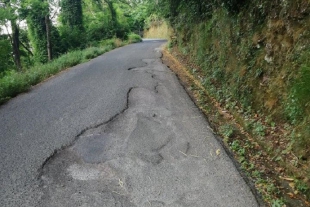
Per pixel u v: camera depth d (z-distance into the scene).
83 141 3.74
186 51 10.91
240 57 5.39
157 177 2.97
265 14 4.73
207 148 3.63
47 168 3.10
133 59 11.32
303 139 3.16
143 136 3.90
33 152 3.43
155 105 5.21
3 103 5.36
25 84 6.44
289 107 3.61
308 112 3.23
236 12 5.86
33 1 16.84
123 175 2.99
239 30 5.64
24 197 2.63
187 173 3.06
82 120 4.43
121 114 4.71
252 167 3.26
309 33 3.55
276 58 4.19
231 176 3.03
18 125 4.24
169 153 3.47
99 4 26.59
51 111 4.85
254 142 3.91
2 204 2.53
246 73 5.01
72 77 7.75
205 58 7.87
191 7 9.56
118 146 3.61
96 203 2.56
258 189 2.87
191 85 6.88
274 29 4.37
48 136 3.87
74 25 22.72
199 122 4.45
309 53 3.43
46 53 19.94
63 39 20.78
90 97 5.68
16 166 3.12
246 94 4.83
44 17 18.88
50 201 2.58
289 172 3.12
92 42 21.47
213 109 5.26
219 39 6.88
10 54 18.22
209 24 7.88
